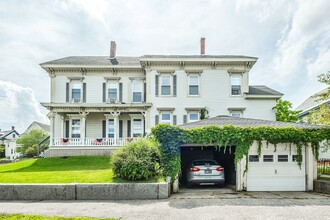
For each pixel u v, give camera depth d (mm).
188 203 9766
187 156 18969
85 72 26531
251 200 10281
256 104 24922
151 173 11836
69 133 25734
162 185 10812
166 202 9961
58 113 25062
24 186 10656
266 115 24812
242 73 25203
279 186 12773
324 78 15055
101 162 19031
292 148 12977
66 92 26250
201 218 7625
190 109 24734
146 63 24953
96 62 27047
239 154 12797
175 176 12531
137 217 7766
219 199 10523
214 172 13602
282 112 26172
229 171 16000
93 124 26000
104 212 8398
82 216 7875
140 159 11883
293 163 12906
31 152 39781
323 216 7770
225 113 24812
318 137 12625
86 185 10695
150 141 13141
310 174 12781
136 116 26031
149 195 10727
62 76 26422
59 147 23016
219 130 12781
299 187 12773
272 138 12727
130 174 11578
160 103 24875
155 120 24641
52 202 10047
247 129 12742
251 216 7797
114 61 27766
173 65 25266
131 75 26688
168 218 7648
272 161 12914
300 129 12695
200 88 25031
